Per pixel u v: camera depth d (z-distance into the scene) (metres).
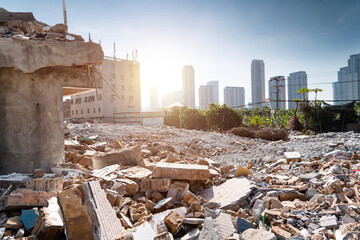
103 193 3.94
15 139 6.06
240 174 6.32
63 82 6.61
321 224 3.72
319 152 10.55
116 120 43.94
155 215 4.27
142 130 17.05
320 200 4.53
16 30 6.60
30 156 6.12
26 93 6.13
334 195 4.70
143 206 4.62
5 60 5.78
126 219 4.09
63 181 5.18
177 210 4.39
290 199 5.07
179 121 36.56
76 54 6.20
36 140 6.19
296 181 6.05
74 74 6.75
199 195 5.48
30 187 4.77
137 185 5.29
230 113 31.75
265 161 10.48
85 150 9.32
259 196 4.92
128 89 48.94
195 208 4.30
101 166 7.03
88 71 6.94
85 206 3.60
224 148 14.38
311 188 5.21
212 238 3.37
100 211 3.59
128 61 49.16
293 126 30.48
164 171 5.50
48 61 6.04
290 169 8.09
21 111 6.09
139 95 50.53
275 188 5.28
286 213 4.10
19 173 5.91
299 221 3.89
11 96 6.06
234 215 4.29
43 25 7.70
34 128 6.18
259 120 32.94
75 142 10.32
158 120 43.22
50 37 6.32
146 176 5.75
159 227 3.76
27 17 7.23
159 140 14.40
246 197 4.94
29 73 6.12
